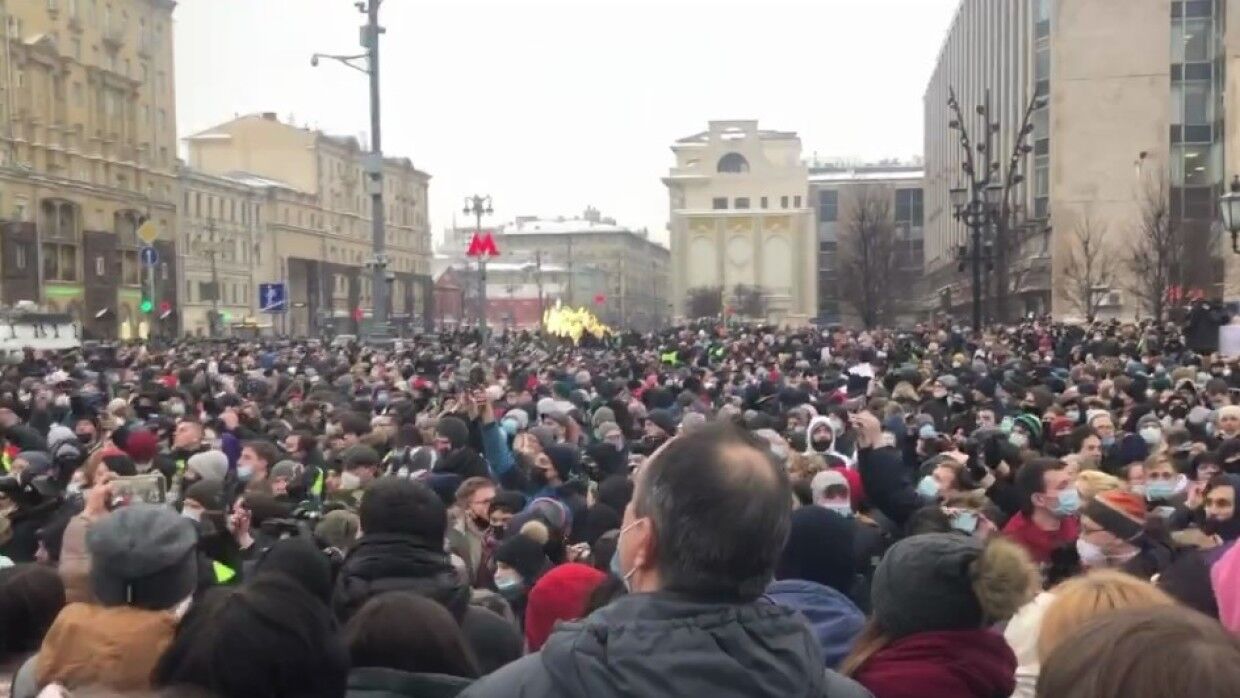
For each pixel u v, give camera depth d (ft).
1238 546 12.44
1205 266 144.05
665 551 7.84
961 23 288.71
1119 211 177.78
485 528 22.90
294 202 300.40
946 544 11.25
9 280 186.91
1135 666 5.53
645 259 549.95
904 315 339.57
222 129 316.40
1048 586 18.92
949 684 10.58
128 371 78.69
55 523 20.49
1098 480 19.58
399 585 13.69
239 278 277.64
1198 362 67.72
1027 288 188.85
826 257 419.74
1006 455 25.93
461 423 31.40
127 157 229.66
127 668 9.88
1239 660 5.49
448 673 11.20
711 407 48.08
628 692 7.22
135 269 228.63
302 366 83.15
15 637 12.21
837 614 13.05
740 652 7.45
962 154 266.16
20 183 193.47
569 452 29.99
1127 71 178.40
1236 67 158.10
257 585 9.26
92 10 217.77
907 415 39.14
